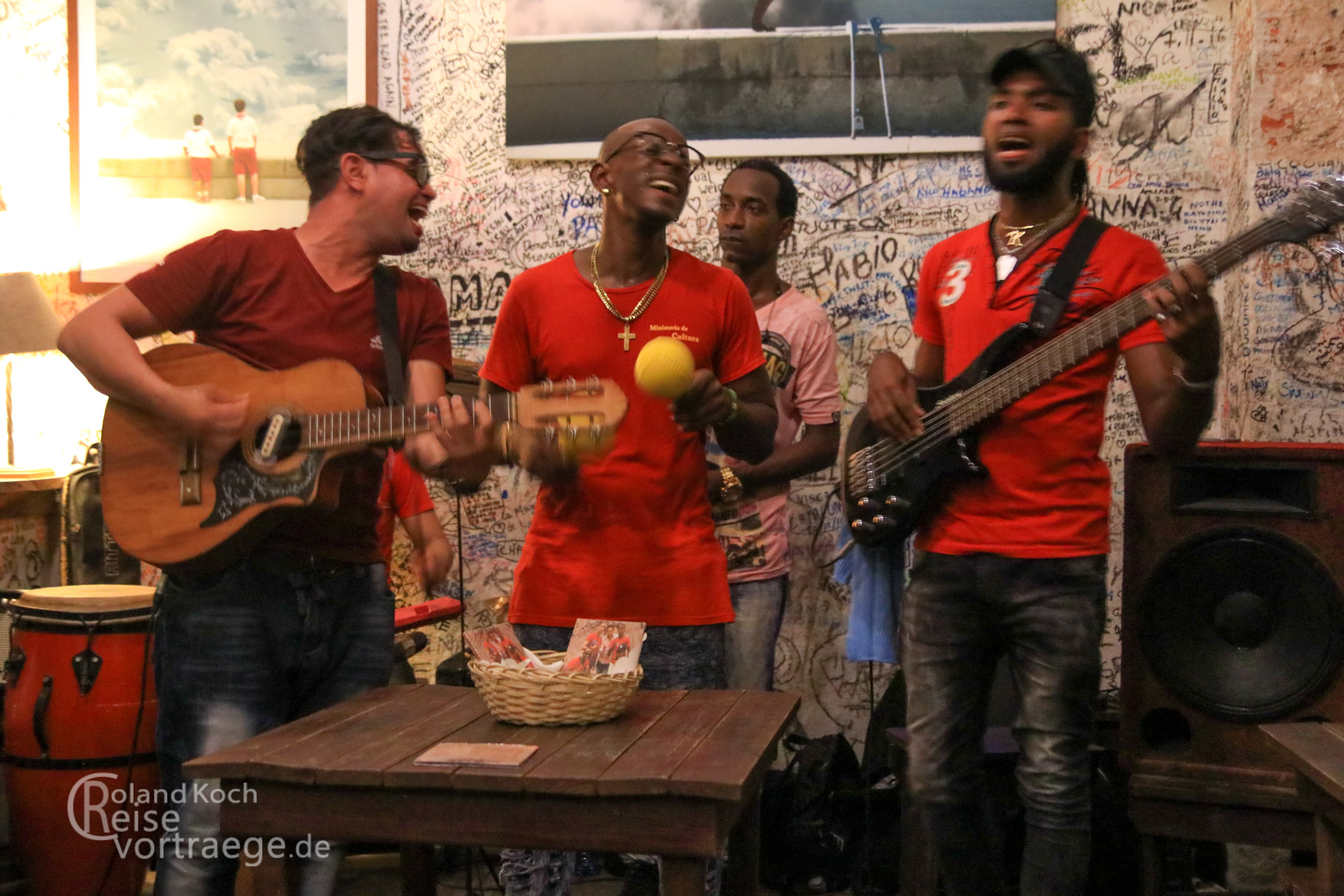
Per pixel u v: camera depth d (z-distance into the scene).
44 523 4.30
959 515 2.53
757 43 4.09
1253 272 3.69
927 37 4.02
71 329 2.22
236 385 2.28
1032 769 2.42
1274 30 3.68
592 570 2.49
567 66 4.20
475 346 4.31
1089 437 2.46
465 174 4.29
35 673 3.23
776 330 3.52
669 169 2.50
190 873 2.21
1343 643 2.65
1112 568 3.97
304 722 2.01
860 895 3.41
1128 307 2.30
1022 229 2.59
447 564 3.67
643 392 2.49
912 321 4.07
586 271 2.62
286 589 2.27
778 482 3.38
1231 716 2.70
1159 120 3.97
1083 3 3.99
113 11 4.40
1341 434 3.63
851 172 4.09
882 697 3.85
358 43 4.31
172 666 2.27
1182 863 3.09
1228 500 2.78
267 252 2.32
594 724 1.98
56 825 3.21
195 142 4.39
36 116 4.46
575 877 3.68
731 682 3.34
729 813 1.70
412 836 1.72
